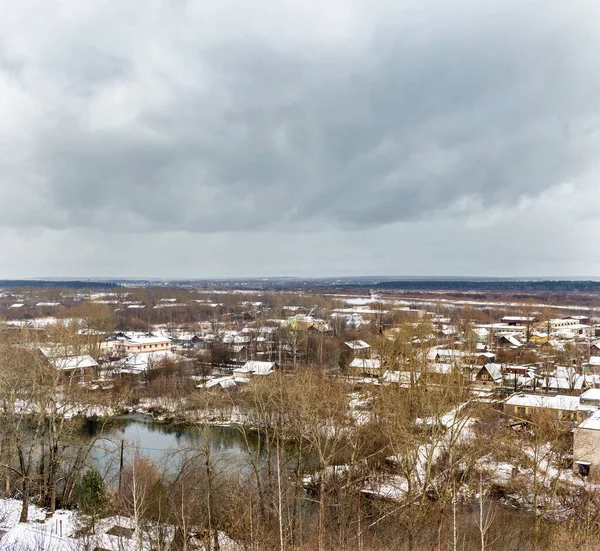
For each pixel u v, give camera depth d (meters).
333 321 168.50
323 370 95.19
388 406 51.22
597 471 52.53
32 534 36.12
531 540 40.44
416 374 69.94
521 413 72.75
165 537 36.50
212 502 42.75
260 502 40.78
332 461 52.31
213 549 36.16
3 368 47.03
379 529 40.75
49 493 46.56
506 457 56.34
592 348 128.00
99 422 80.12
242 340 144.88
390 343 90.44
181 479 45.22
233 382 99.50
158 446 66.94
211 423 74.56
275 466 53.59
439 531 36.78
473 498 48.84
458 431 43.50
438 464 50.06
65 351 52.09
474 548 37.34
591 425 57.38
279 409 52.78
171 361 116.81
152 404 92.12
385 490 48.97
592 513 44.25
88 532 34.62
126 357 128.88
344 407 53.53
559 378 99.50
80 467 48.00
